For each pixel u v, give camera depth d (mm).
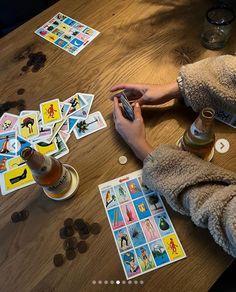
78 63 1035
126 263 701
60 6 1179
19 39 1125
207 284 660
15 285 709
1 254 751
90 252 724
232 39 1001
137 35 1062
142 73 980
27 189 829
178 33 1043
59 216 780
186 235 715
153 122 882
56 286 697
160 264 690
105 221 757
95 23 1117
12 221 790
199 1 1096
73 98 965
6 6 1520
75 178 822
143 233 730
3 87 1024
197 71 847
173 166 738
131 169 822
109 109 928
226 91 811
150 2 1129
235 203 629
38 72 1038
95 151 862
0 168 872
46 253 737
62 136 898
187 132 750
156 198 771
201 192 690
